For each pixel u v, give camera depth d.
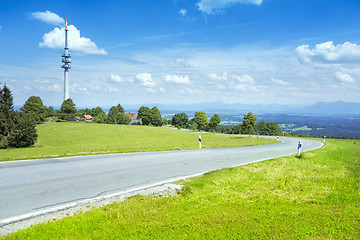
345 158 14.44
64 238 4.39
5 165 10.51
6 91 39.28
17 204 5.98
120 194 7.01
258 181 8.73
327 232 4.91
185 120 133.62
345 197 7.08
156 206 6.04
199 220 5.33
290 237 4.69
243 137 65.44
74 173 9.48
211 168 11.36
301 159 14.70
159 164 12.12
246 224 5.20
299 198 7.07
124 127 75.38
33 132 42.31
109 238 4.46
